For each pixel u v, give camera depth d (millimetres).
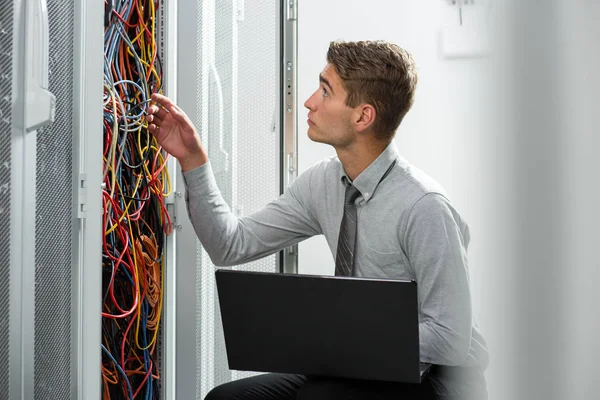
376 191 1683
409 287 1179
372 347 1260
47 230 1161
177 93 2156
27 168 1078
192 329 2135
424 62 2412
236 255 1835
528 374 169
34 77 1067
